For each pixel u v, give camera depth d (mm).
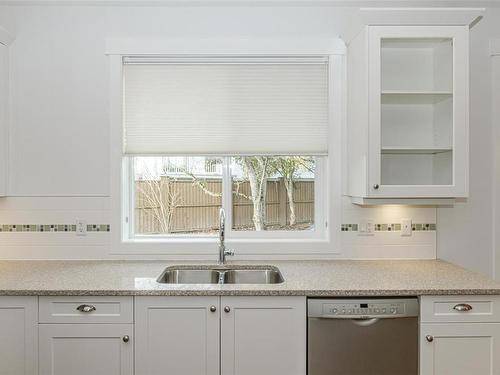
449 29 2330
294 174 2879
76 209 2678
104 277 2256
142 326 2035
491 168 2711
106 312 2037
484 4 2666
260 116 2693
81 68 2668
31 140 2668
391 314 2018
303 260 2701
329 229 2711
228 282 2559
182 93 2689
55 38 2668
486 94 2699
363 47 2357
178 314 2039
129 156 2730
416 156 2557
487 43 2701
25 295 2023
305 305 2041
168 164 2871
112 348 2043
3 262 2629
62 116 2668
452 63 2354
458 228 2729
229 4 2666
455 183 2352
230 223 2840
